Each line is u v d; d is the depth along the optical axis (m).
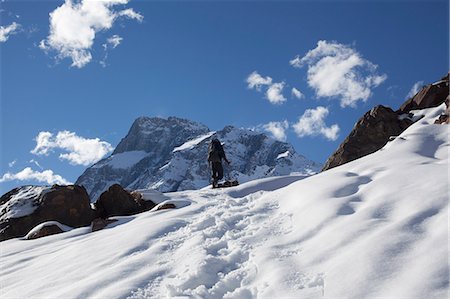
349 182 7.72
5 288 6.20
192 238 6.71
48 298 5.16
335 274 4.39
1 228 12.31
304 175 13.92
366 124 15.31
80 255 7.08
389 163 8.87
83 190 13.23
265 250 5.49
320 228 5.88
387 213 5.75
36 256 8.09
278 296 4.28
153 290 4.94
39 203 12.77
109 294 4.84
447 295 3.57
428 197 5.75
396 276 4.04
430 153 9.89
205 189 14.47
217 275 5.23
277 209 7.63
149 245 6.85
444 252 4.17
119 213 12.78
